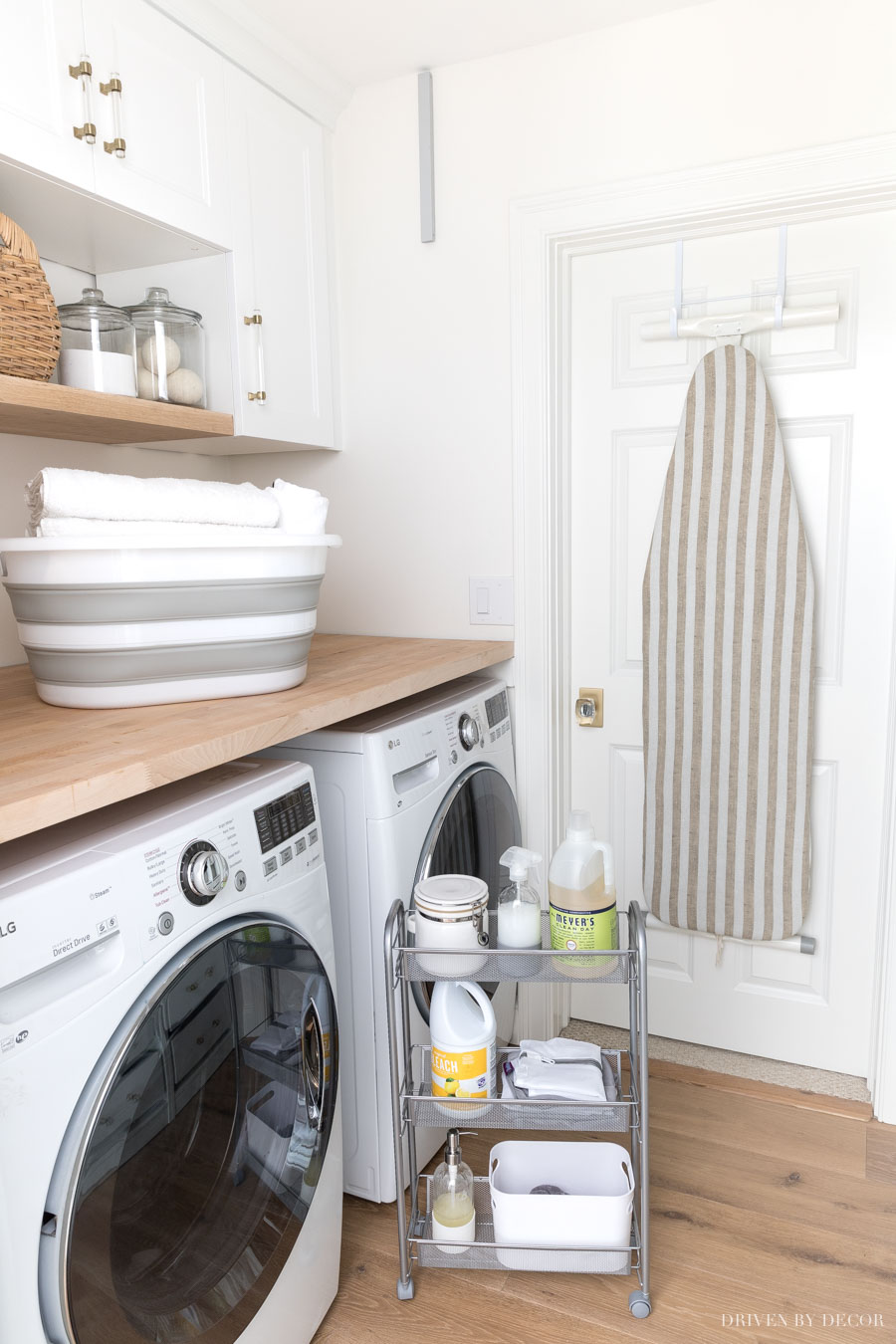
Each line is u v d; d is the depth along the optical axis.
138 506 1.40
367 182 2.20
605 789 2.30
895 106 1.71
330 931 1.42
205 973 1.12
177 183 1.69
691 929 2.16
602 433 2.17
